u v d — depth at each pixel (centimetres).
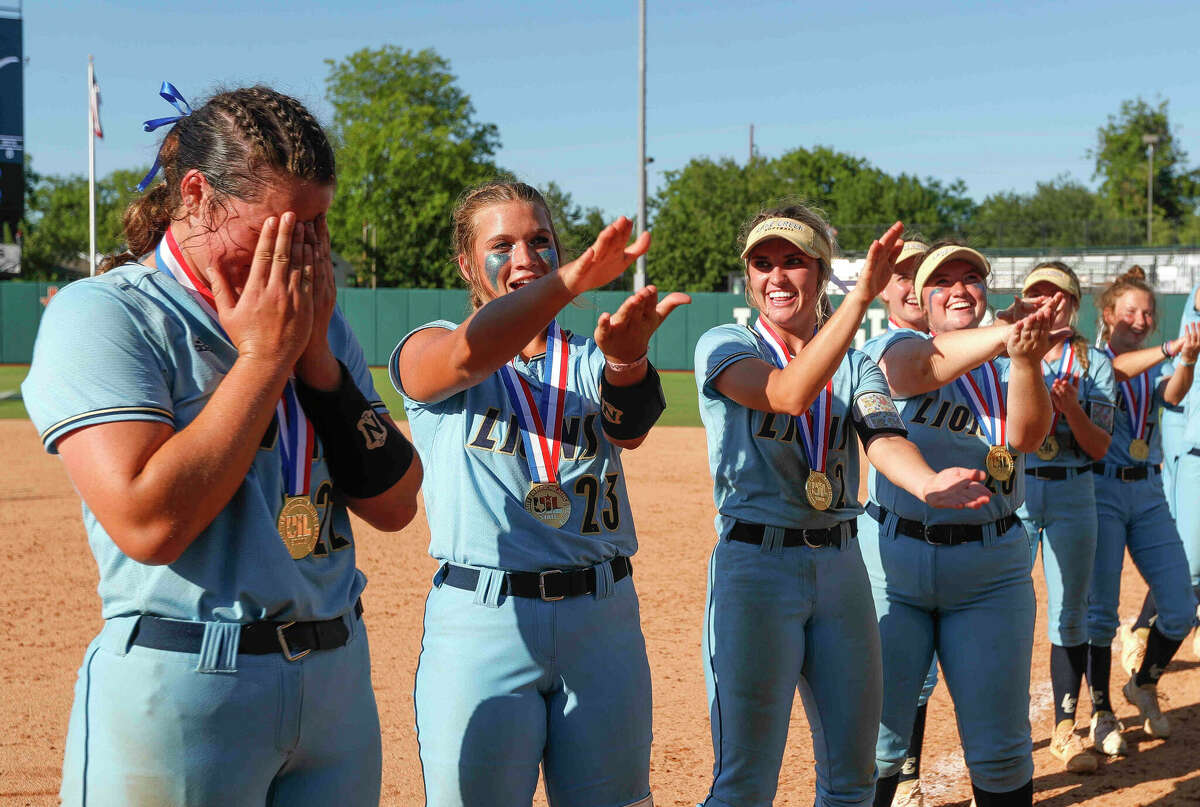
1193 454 606
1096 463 524
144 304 192
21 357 3697
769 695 322
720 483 332
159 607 192
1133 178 7519
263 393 183
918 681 378
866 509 386
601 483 282
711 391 332
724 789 329
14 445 1565
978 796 366
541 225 294
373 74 5753
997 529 365
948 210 8688
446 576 281
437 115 5797
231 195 186
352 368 235
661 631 667
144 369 186
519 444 277
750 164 6625
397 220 5644
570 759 273
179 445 177
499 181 300
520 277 291
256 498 198
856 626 329
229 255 190
